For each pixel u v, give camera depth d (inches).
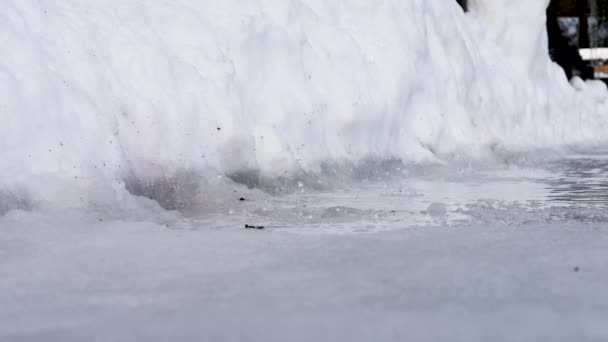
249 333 69.6
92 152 173.6
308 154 244.4
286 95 244.1
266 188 220.7
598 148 473.1
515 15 438.0
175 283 92.1
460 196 215.0
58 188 156.8
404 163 292.2
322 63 267.6
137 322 74.5
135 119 191.6
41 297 86.4
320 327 70.9
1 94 164.2
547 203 197.6
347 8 305.0
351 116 266.5
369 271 94.3
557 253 105.6
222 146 209.8
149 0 229.8
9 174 155.6
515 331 68.8
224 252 112.7
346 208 177.6
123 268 101.9
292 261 102.8
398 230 134.4
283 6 261.3
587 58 761.0
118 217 156.4
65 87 178.2
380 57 295.6
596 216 165.9
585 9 743.7
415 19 320.5
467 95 354.9
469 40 387.5
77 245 121.0
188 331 70.8
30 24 187.0
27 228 136.7
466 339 66.9
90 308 81.1
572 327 69.9
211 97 213.2
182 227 152.2
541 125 427.2
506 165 339.3
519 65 434.3
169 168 192.5
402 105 298.2
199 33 227.6
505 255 104.0
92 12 208.8
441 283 87.1
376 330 69.6
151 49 208.4
